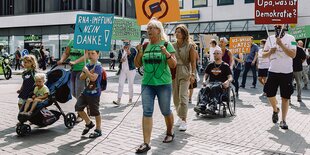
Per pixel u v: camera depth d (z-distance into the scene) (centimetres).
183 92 711
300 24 3198
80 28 663
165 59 559
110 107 1013
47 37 4156
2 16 4431
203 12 3572
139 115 873
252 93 1428
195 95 1334
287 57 726
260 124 777
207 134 677
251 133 689
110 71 3070
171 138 615
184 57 713
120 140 625
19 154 544
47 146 588
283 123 736
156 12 739
